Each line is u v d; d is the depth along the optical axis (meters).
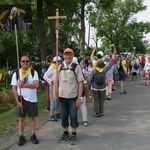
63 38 47.81
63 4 21.33
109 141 6.73
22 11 13.85
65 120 6.79
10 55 29.98
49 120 8.95
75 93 6.58
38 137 7.21
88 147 6.35
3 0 20.56
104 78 9.35
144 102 11.89
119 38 64.38
